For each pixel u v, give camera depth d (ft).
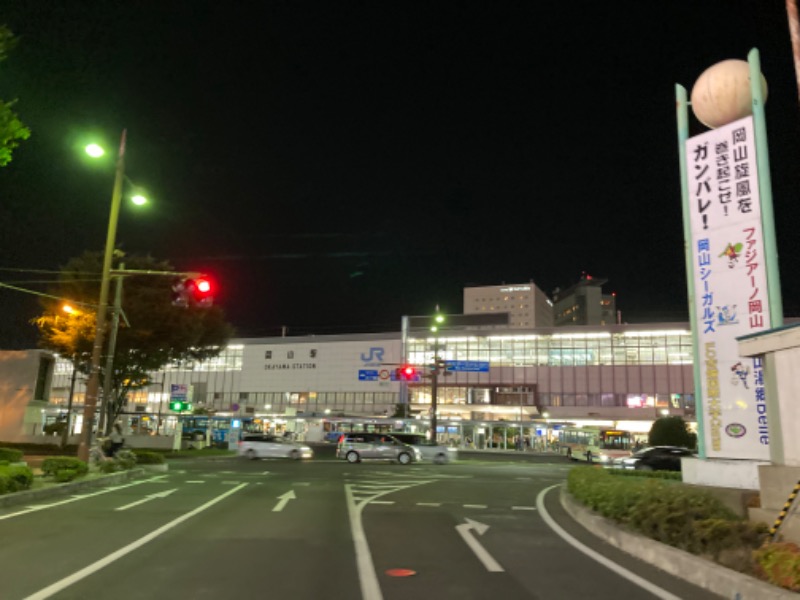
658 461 96.78
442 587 22.74
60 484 52.08
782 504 26.58
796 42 27.96
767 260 37.83
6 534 32.22
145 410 284.61
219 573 24.22
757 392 37.17
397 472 88.12
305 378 298.35
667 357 248.11
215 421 233.35
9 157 30.45
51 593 21.15
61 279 108.99
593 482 40.96
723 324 38.91
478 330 272.31
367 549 29.66
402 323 285.43
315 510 43.16
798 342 26.21
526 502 50.83
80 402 301.02
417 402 273.95
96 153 60.03
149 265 112.57
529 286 529.04
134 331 108.58
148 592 21.36
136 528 34.30
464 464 119.75
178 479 67.26
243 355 311.88
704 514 28.17
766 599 19.21
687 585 23.26
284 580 23.36
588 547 30.81
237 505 44.83
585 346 259.60
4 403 138.51
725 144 40.42
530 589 22.57
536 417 253.65
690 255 41.24
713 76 40.52
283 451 125.90
